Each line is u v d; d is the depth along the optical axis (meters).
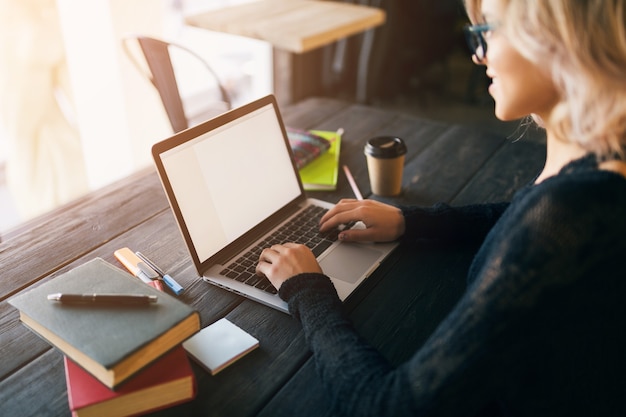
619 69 0.54
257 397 0.73
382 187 1.23
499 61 0.64
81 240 1.07
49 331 0.70
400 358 0.80
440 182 1.32
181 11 3.50
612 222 0.54
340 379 0.67
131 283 0.77
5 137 2.10
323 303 0.78
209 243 0.96
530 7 0.56
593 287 0.57
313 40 1.62
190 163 0.94
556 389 0.64
